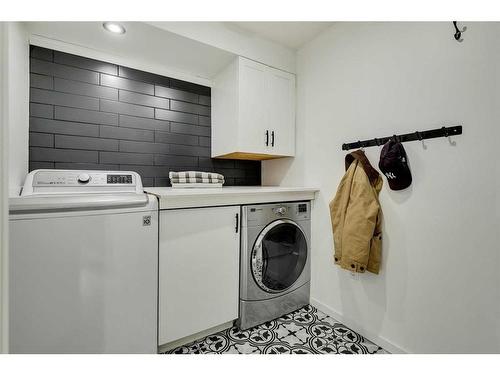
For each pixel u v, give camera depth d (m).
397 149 1.26
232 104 1.81
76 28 1.38
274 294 1.67
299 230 1.79
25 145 1.36
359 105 1.54
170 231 1.29
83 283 1.04
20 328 0.93
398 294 1.33
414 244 1.26
